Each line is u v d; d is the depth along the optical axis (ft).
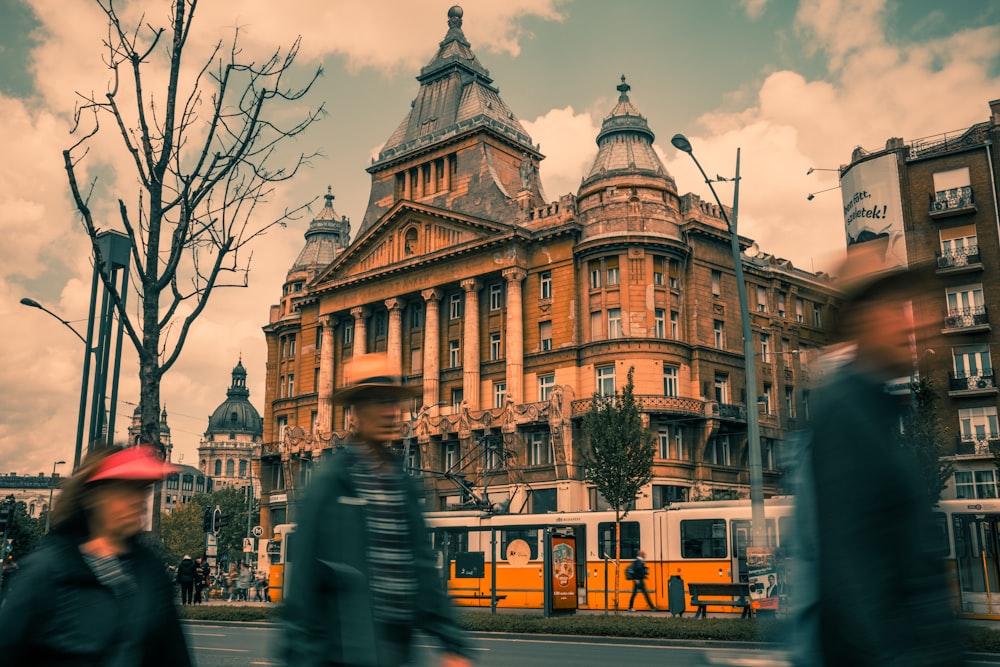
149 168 42.27
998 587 73.67
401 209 199.62
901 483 9.16
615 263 169.37
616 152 180.34
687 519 96.78
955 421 152.76
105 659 11.96
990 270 154.30
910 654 8.73
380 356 13.64
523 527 103.91
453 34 223.51
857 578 8.91
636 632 67.41
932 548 9.20
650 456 117.29
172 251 42.91
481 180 195.62
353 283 209.36
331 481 12.72
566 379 170.50
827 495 9.27
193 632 78.38
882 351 10.02
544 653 56.70
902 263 10.34
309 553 12.37
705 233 176.04
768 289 195.62
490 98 209.87
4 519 138.72
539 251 180.14
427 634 13.08
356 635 11.98
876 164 165.89
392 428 13.30
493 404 182.19
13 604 11.69
